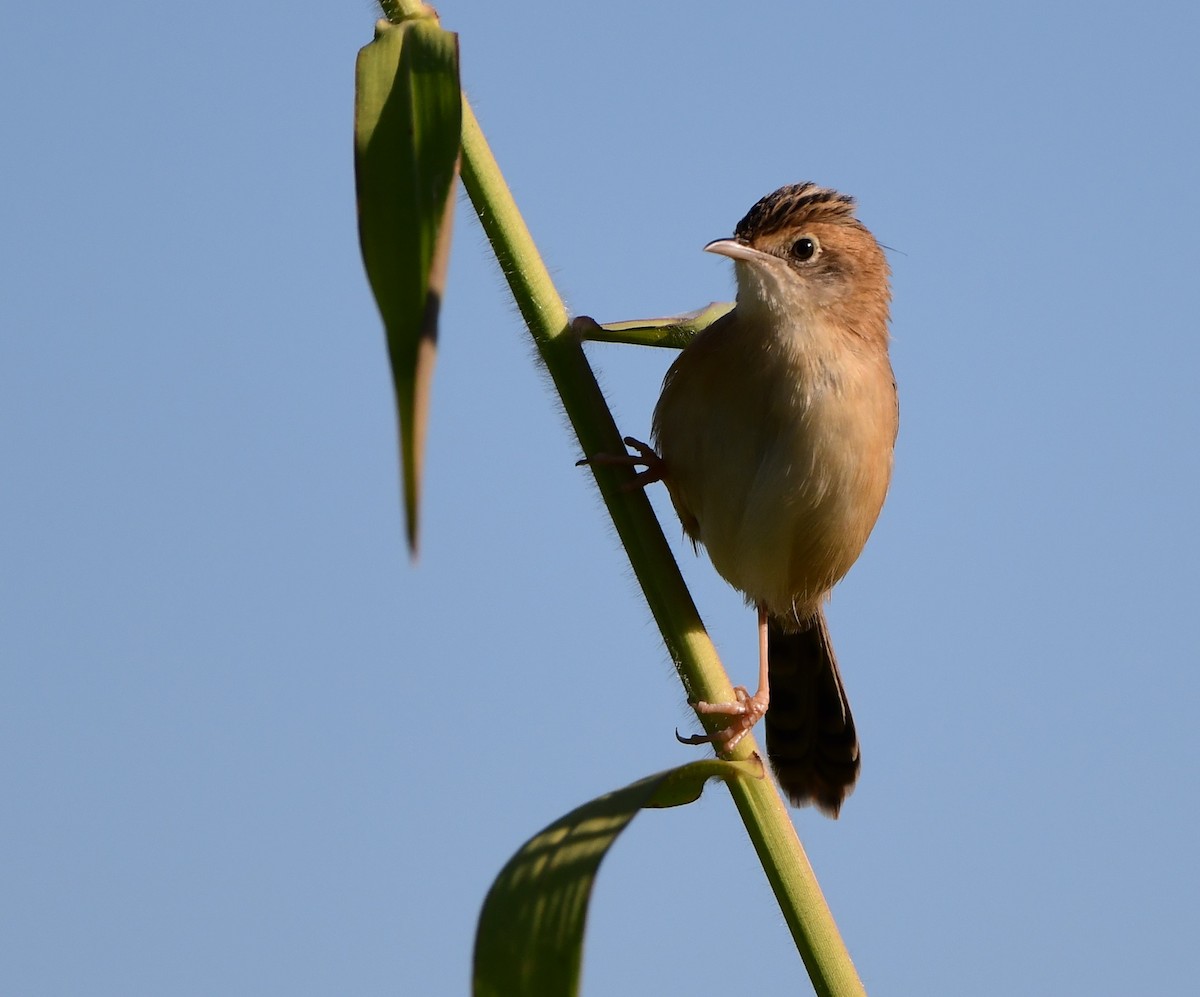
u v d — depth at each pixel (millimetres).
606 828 3900
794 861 4715
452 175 3918
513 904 3797
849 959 4641
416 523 3361
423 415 3447
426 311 3609
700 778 4816
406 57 4105
